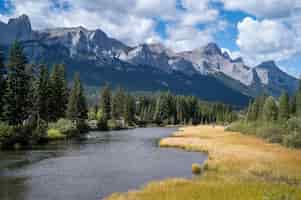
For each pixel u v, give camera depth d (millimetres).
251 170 26453
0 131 45719
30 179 25922
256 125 79250
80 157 38656
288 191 18266
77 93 86750
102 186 23844
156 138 68312
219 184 21250
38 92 67312
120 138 67562
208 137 67312
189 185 21406
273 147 46594
